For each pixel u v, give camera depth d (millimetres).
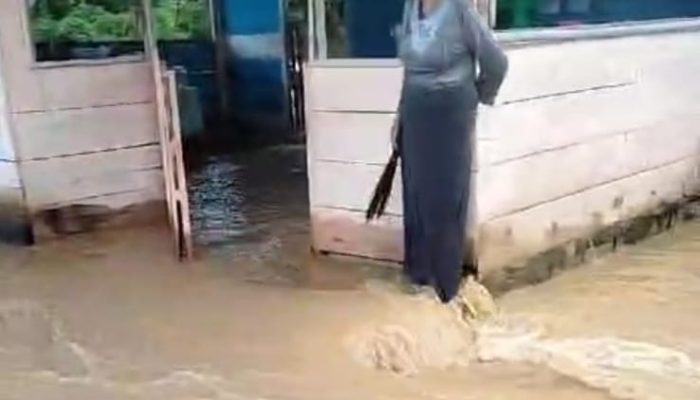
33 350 3496
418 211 3742
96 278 4363
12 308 3926
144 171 5367
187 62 8742
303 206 5734
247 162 7457
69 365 3344
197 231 5191
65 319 3799
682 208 5422
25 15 4824
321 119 4352
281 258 4566
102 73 5125
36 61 4914
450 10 3477
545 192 4266
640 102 4855
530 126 4094
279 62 8859
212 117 8891
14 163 4926
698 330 3670
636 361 3365
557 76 4203
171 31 8562
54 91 4977
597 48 4441
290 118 8891
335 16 4199
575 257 4547
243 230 5180
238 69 9102
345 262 4402
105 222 5281
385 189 4055
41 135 4980
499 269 4066
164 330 3639
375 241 4293
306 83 4363
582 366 3324
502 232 4039
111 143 5223
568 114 4324
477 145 3807
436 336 3518
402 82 3770
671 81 5105
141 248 4883
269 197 6051
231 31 8984
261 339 3502
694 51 5285
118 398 3057
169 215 5176
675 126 5219
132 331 3643
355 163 4277
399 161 3906
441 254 3758
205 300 3979
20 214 4992
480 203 3883
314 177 4457
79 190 5156
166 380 3182
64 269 4531
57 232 5125
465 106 3576
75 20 5020
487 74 3547
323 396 3035
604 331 3664
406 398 3035
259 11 8859
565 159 4359
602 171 4648
